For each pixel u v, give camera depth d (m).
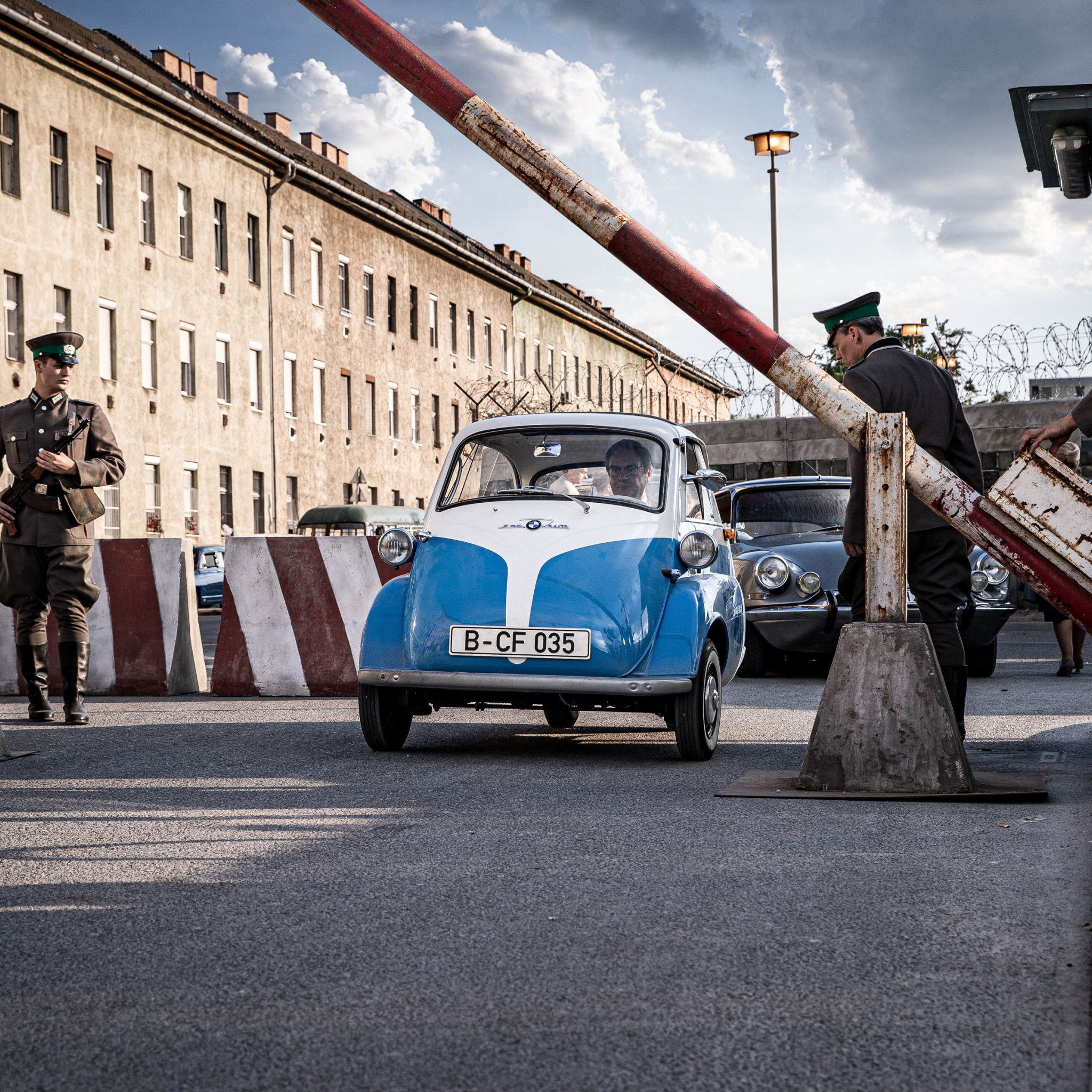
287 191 46.88
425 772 6.54
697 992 3.08
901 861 4.37
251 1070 2.64
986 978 3.15
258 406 45.19
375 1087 2.56
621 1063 2.66
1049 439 5.70
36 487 8.74
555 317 70.69
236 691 11.01
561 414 8.16
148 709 9.89
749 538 12.69
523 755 7.26
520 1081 2.58
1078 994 3.02
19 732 8.35
